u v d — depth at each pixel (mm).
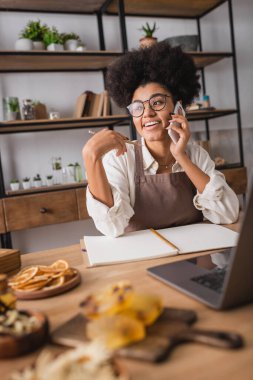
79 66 2750
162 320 482
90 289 657
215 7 3027
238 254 474
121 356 414
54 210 2414
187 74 1461
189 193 1325
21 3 2576
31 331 444
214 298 547
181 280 637
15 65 2562
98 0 2645
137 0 2766
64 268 701
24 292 622
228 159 3400
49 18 2777
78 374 321
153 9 2982
